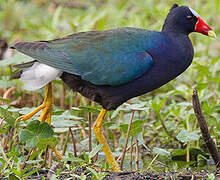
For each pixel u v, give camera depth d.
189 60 9.79
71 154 9.06
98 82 9.60
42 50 9.59
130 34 9.70
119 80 9.53
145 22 17.77
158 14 18.22
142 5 20.12
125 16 20.88
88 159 8.92
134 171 9.08
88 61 9.54
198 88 11.60
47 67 9.66
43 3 23.53
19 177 8.13
